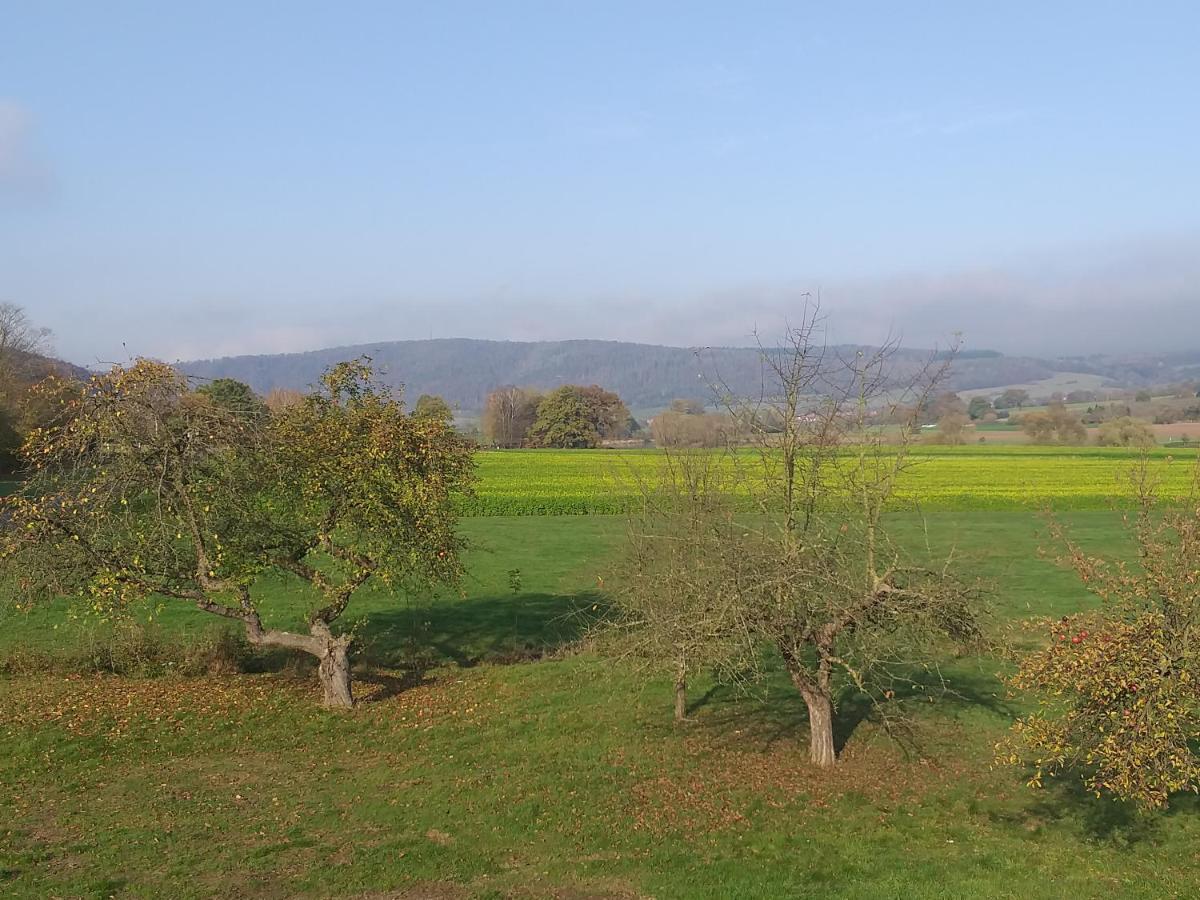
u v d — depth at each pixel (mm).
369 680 23500
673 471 18562
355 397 21328
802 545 15969
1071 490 66000
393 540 20375
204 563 19656
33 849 13703
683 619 15812
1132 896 12289
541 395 154250
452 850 13828
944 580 15781
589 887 12648
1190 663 11156
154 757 17953
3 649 24812
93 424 18594
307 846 13930
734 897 12234
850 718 20078
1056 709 15766
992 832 14633
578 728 19641
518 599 32844
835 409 16266
